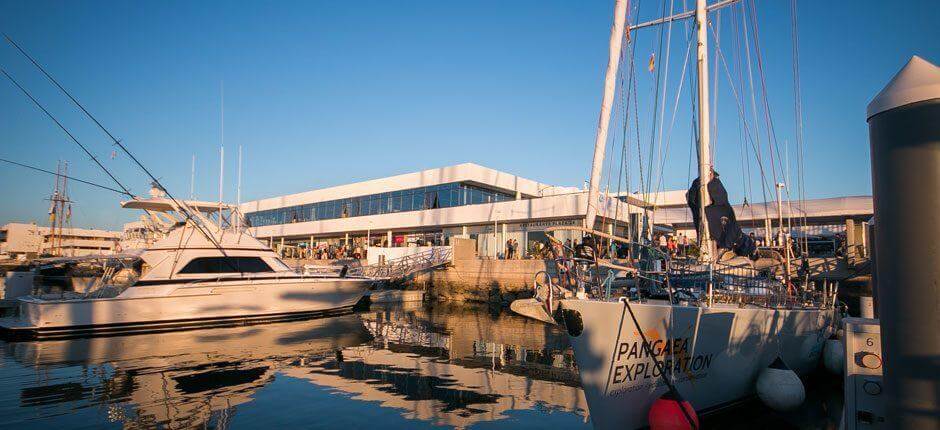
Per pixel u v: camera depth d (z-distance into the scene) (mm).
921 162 2211
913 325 2219
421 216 38188
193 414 7582
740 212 28344
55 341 14391
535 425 7102
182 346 13609
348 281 20984
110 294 17016
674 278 8289
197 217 18203
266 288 18609
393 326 18047
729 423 7406
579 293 6859
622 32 8953
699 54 10594
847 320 4363
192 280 17281
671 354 6773
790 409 7465
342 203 46062
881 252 2389
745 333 7723
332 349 13188
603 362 6289
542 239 30438
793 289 10664
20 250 60625
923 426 2174
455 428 6969
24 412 7648
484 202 38562
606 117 8859
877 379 3994
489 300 27641
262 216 55406
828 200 27000
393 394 8672
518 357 12180
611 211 25531
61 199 48906
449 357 12133
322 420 7285
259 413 7602
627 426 6504
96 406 7965
